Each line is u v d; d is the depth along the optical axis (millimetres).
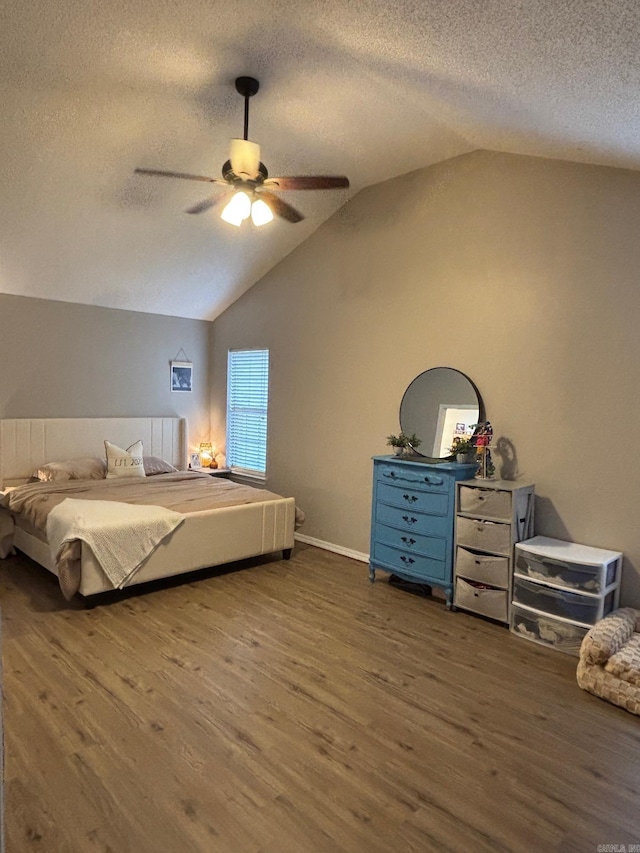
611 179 3195
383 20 2121
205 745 2168
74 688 2555
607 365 3244
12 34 2572
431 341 4172
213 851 1673
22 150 3430
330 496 4984
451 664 2898
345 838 1735
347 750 2166
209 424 6430
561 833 1778
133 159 3693
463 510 3529
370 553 4117
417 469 3760
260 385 5828
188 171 3902
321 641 3127
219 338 6270
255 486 5816
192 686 2602
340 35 2428
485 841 1738
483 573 3428
